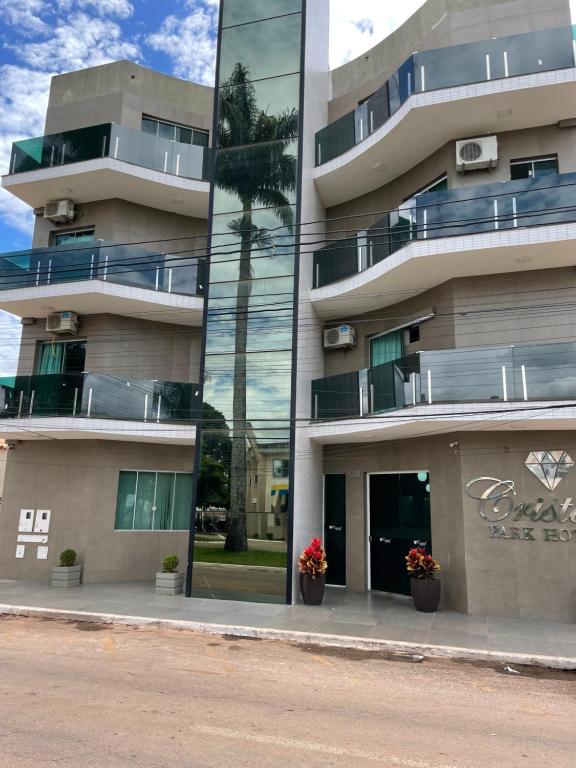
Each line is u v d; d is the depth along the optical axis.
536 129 13.02
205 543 13.37
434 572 12.11
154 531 15.83
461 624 10.61
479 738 5.55
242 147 15.17
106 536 15.16
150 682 7.11
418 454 13.46
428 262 12.12
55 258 15.67
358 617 11.20
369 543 14.55
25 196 17.33
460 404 11.03
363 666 8.29
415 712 6.31
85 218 17.47
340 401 13.61
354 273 13.95
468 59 12.46
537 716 6.30
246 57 15.57
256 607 12.11
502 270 12.47
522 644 9.23
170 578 13.43
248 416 13.73
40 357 17.11
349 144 14.71
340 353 15.58
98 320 16.50
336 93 17.83
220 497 13.52
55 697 6.36
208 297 14.66
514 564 11.37
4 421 14.74
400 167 14.80
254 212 14.74
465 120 12.87
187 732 5.39
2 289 15.84
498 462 11.82
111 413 14.49
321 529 14.95
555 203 11.38
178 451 16.45
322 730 5.61
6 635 9.70
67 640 9.41
